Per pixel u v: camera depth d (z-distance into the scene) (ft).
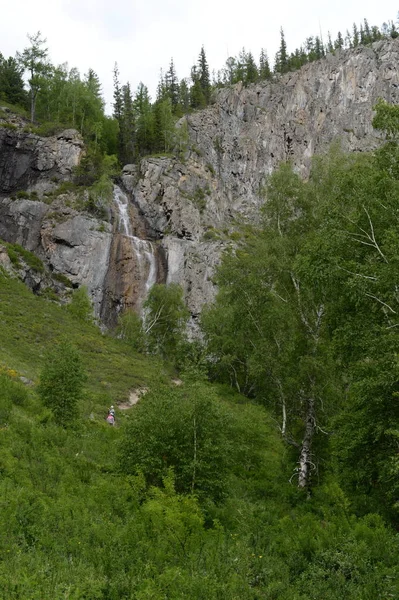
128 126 360.89
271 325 86.48
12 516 34.19
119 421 111.45
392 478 52.60
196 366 61.57
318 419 79.46
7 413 67.26
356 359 61.16
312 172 102.12
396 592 33.01
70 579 26.09
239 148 364.17
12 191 252.21
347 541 40.98
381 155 66.54
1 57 347.77
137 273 241.55
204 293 245.65
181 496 45.57
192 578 28.14
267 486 72.33
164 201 273.33
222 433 56.49
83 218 241.76
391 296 56.70
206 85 431.02
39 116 319.47
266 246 94.32
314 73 430.61
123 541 33.22
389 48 450.30
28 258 221.46
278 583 31.78
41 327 163.84
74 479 50.80
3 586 23.32
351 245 63.26
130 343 192.54
